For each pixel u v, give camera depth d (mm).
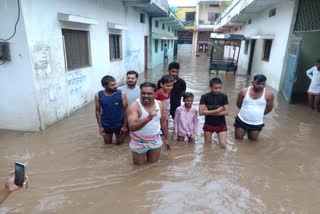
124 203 3289
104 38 9086
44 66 5633
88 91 8070
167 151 4738
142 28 14859
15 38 4988
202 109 4754
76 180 3781
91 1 7832
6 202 3260
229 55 18547
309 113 7488
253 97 4938
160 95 5020
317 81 7582
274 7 12086
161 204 3287
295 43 8781
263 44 13547
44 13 5531
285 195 3516
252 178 3914
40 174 3924
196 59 27766
